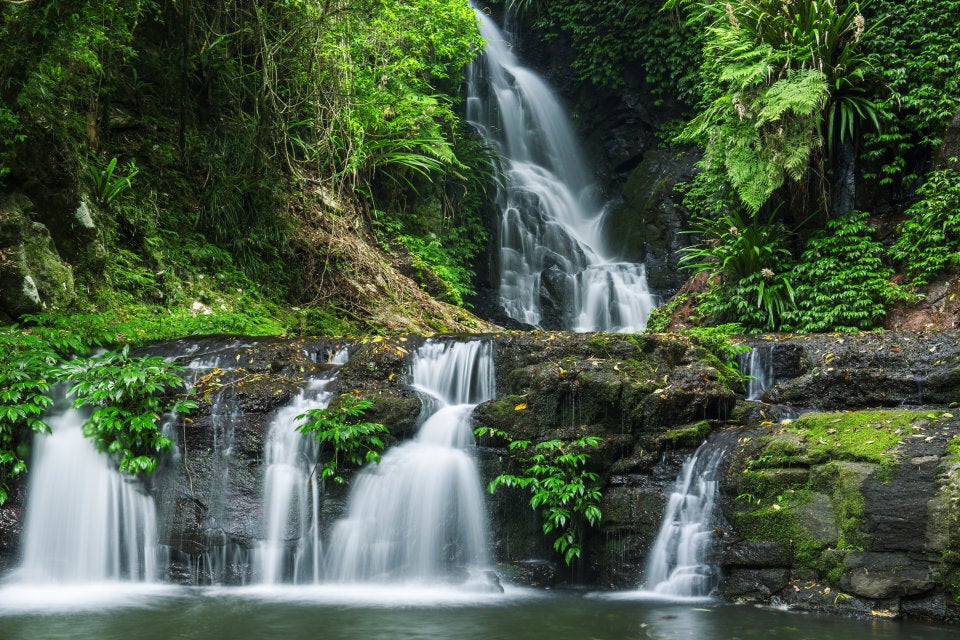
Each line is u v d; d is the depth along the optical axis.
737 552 5.31
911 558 4.71
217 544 5.86
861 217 10.47
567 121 19.17
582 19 18.75
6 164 8.03
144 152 10.30
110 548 5.97
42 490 6.03
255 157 11.00
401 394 6.37
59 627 4.50
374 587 5.74
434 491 5.91
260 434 6.12
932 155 10.41
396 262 12.69
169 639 4.23
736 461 5.61
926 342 7.16
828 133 10.77
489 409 6.22
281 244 11.05
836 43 10.76
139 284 9.23
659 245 15.98
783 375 7.57
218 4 10.65
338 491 5.99
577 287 15.66
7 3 7.66
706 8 12.60
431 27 13.84
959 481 4.62
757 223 11.39
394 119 13.05
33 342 6.81
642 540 5.75
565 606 5.11
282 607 5.04
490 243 16.00
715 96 12.21
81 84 9.25
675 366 6.77
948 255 9.62
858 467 5.03
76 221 8.62
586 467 5.98
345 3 10.76
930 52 10.42
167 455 6.12
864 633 4.32
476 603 5.20
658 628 4.47
